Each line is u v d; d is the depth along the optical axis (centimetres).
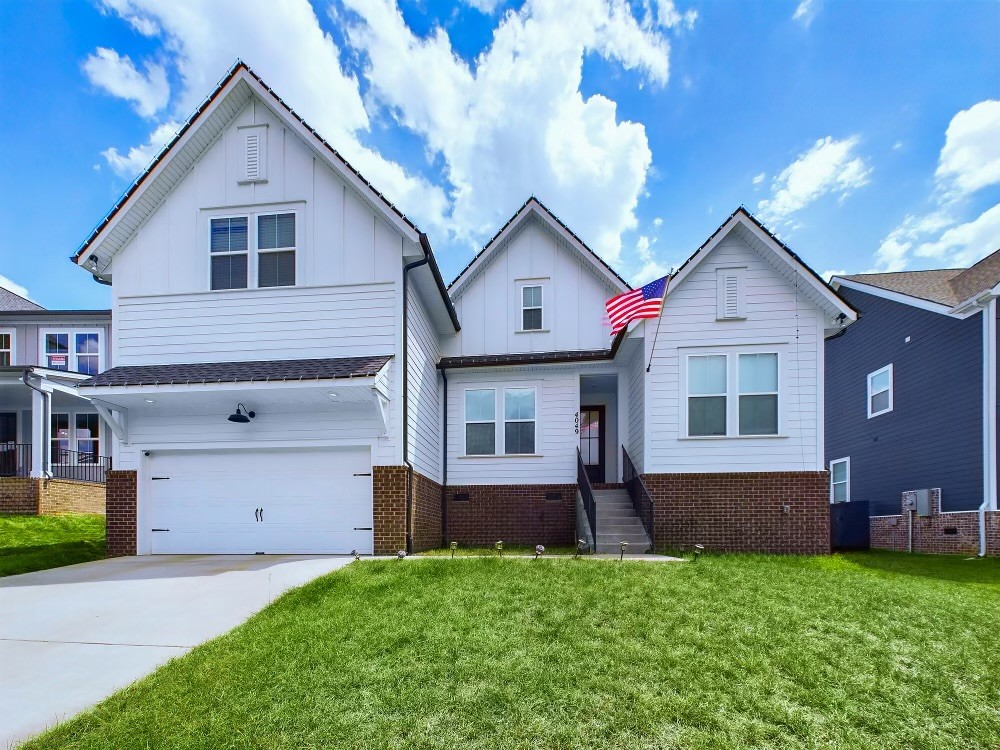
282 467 988
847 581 662
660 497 1066
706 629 482
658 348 1099
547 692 365
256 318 1013
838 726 331
